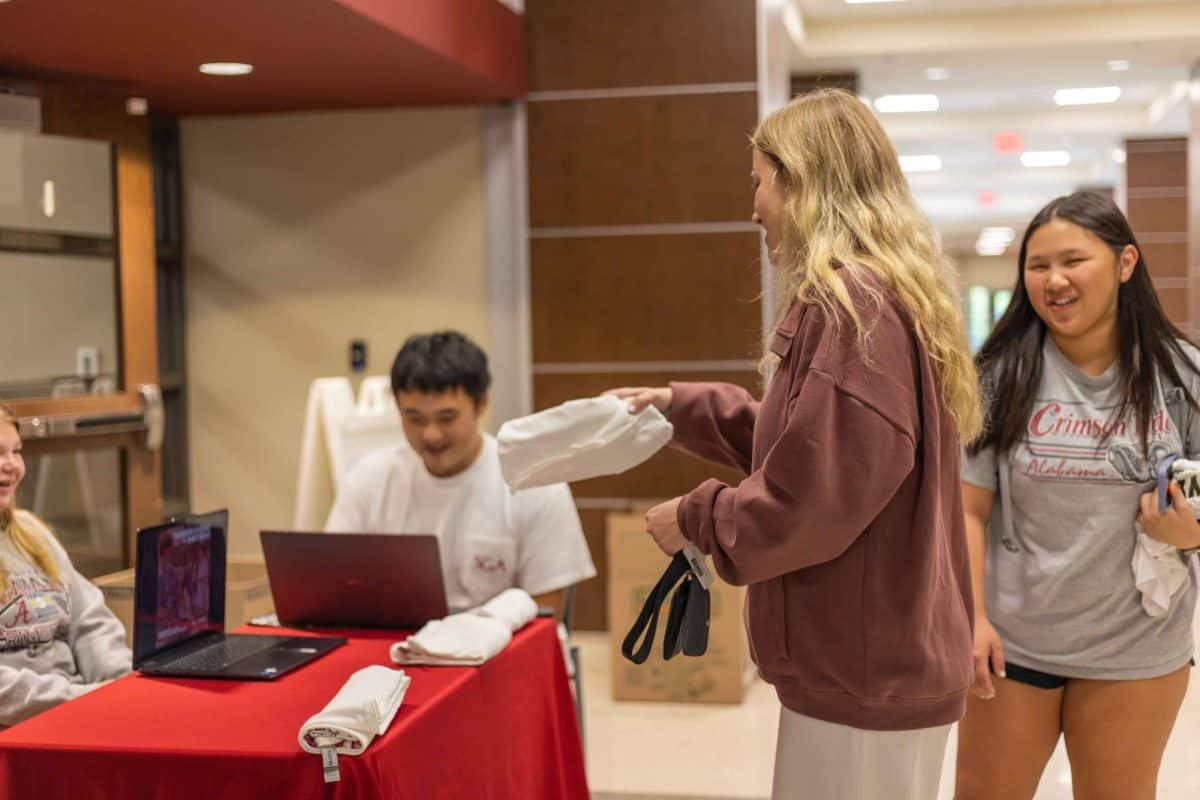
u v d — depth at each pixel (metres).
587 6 5.68
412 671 2.32
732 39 5.57
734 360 5.64
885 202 1.90
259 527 6.10
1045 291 2.41
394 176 5.89
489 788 2.37
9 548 2.69
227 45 4.38
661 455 5.74
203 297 6.09
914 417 1.79
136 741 1.96
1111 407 2.43
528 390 5.82
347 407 4.46
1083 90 8.98
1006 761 2.51
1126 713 2.43
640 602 4.84
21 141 4.54
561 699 2.79
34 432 4.46
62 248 4.67
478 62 5.08
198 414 6.13
